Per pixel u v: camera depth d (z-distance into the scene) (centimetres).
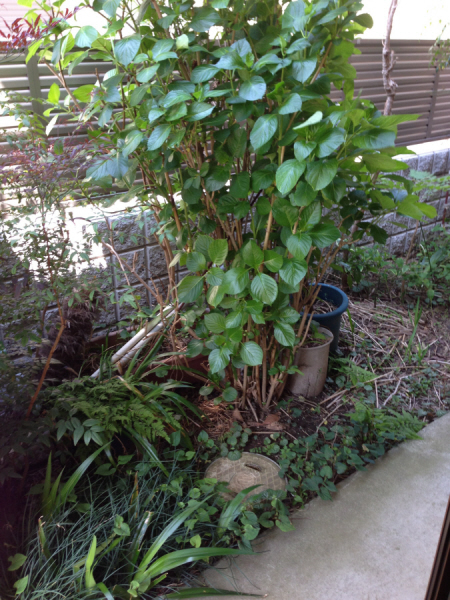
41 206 190
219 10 194
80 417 207
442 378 299
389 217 428
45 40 185
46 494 183
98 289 221
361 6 184
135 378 237
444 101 469
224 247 201
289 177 168
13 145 191
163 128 170
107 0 170
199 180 197
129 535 175
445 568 113
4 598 157
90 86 190
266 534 195
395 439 242
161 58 166
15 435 178
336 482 222
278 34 196
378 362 309
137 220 258
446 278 379
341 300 306
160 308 247
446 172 480
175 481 200
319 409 263
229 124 206
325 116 191
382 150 193
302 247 186
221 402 262
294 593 172
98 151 206
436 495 215
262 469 224
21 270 201
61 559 171
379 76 405
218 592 166
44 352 237
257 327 236
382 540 193
